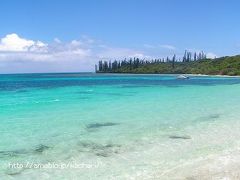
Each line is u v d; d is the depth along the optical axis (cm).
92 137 1520
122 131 1652
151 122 1902
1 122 1911
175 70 17712
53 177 1006
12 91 4488
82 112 2322
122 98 3400
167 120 1967
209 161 1105
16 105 2741
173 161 1139
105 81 8369
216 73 13975
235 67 13738
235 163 1067
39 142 1430
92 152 1273
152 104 2819
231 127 1736
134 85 6194
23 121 1947
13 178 1000
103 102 2989
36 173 1041
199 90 4738
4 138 1502
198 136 1526
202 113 2252
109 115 2172
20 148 1333
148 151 1276
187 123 1864
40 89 4938
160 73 18562
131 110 2423
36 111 2375
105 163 1134
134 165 1106
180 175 984
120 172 1040
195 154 1219
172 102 2988
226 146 1331
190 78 10625
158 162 1134
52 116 2138
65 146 1364
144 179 973
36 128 1730
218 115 2159
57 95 3800
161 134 1577
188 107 2600
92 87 5506
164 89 4962
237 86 5822
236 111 2348
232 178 930
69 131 1655
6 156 1223
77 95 3797
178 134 1574
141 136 1535
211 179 933
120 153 1255
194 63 17588
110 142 1426
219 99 3288
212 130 1661
